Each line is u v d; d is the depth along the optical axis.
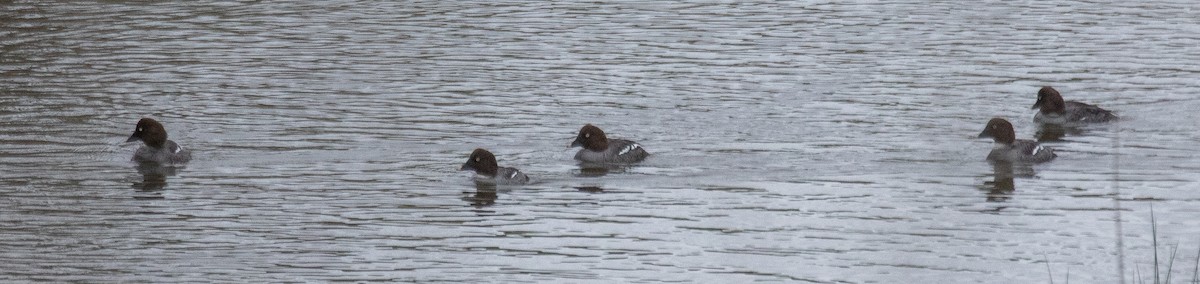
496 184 26.64
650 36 42.72
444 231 23.33
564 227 23.59
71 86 35.75
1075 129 31.22
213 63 38.75
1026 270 20.88
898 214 24.23
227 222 23.91
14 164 28.03
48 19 45.16
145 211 24.61
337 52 40.31
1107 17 45.47
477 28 44.00
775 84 36.06
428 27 44.19
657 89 35.53
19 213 24.44
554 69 38.00
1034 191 25.80
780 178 27.00
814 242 22.56
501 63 38.78
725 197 25.58
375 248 22.33
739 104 33.78
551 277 20.75
